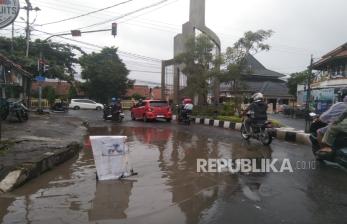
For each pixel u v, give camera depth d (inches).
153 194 255.3
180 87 1272.1
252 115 521.7
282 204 229.9
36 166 306.0
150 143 519.5
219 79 1042.7
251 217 207.5
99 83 2069.4
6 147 387.2
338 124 323.6
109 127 804.0
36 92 2095.2
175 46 1268.5
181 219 206.1
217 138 582.9
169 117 1010.7
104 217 209.8
